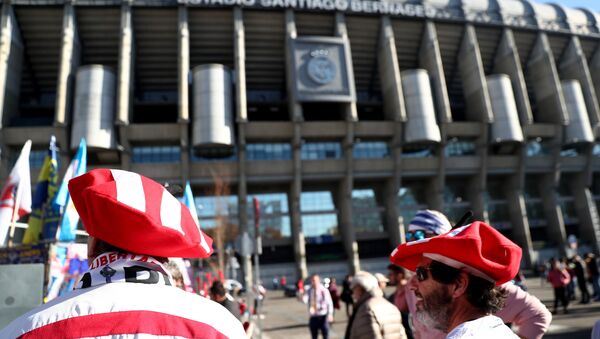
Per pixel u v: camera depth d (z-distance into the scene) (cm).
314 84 4559
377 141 4909
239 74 4422
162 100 5303
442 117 4828
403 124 4766
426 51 5162
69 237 754
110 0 4416
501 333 148
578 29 5781
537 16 5512
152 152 4466
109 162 4372
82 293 121
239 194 4503
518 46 5741
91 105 4103
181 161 4406
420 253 185
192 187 4588
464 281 162
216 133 4250
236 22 4572
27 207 814
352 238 4734
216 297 589
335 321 1714
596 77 6059
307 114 5378
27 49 4694
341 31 4819
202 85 4369
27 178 820
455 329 150
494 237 165
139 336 111
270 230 4819
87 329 110
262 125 4525
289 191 4969
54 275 691
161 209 130
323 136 4694
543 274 2809
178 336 116
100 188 121
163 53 4900
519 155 5141
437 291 168
